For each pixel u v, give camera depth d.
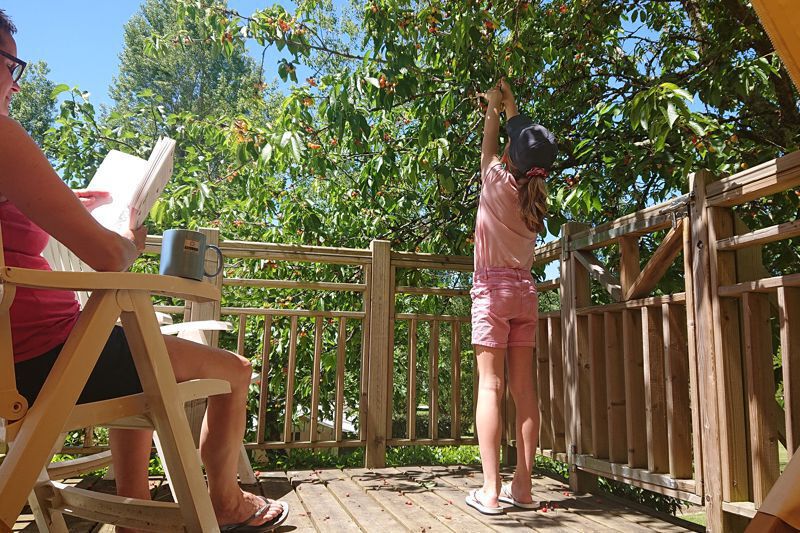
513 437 3.30
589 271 2.73
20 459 0.88
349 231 4.89
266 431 5.36
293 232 4.48
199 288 1.17
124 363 1.15
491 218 2.34
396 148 4.28
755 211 3.54
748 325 1.84
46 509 1.41
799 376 1.71
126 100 25.02
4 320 0.93
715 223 1.97
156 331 1.08
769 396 1.82
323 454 4.47
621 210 4.52
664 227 2.32
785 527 0.78
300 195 4.44
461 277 6.04
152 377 1.07
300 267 4.55
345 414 5.43
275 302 4.47
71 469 1.71
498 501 2.22
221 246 3.10
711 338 1.94
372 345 3.22
